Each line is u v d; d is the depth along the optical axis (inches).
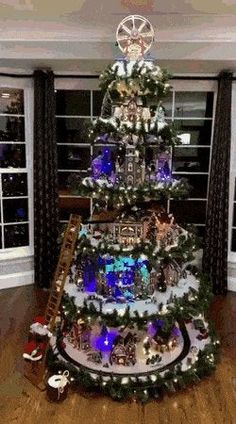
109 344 113.7
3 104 165.5
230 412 100.0
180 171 173.8
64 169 175.5
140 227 106.0
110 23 133.6
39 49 139.6
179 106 167.8
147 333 114.7
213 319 146.5
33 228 172.6
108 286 109.4
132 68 96.3
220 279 165.2
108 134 102.3
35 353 107.9
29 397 104.4
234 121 160.2
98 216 109.5
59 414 98.7
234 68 148.2
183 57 137.5
